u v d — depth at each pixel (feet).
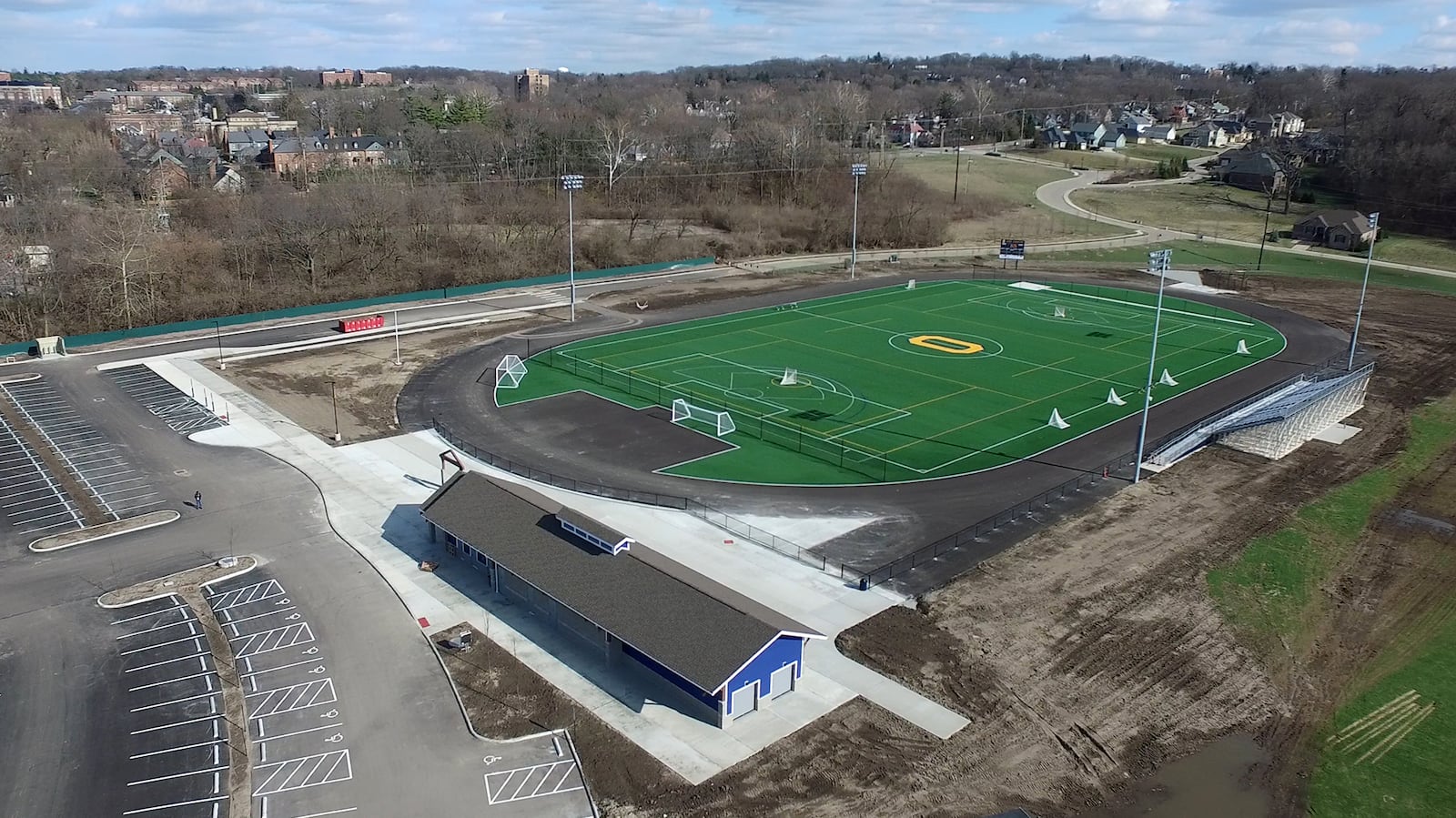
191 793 105.91
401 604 145.18
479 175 567.18
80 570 154.81
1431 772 111.86
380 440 210.79
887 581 152.25
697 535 166.71
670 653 118.73
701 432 216.54
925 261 449.48
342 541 164.96
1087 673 129.18
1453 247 466.29
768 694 121.70
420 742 114.62
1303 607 147.54
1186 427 221.87
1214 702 124.16
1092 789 107.96
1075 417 229.04
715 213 523.29
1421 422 232.32
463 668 129.49
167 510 176.14
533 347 287.89
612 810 103.96
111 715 119.34
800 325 319.27
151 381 251.19
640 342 295.07
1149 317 334.24
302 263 369.50
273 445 208.13
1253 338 305.32
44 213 366.22
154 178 510.99
